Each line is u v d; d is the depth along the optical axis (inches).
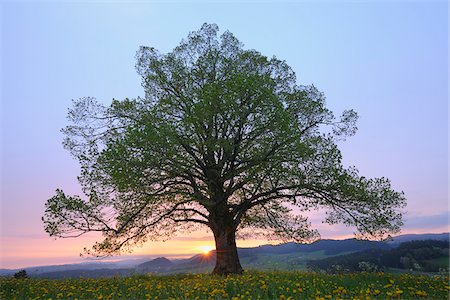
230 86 666.2
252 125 718.5
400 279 510.0
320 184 736.3
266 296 379.6
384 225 711.7
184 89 772.6
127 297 431.8
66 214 643.5
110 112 748.6
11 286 555.8
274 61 768.9
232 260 751.1
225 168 772.0
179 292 430.6
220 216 772.6
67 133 696.4
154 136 623.8
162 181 719.7
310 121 771.4
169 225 791.7
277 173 735.1
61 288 513.0
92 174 673.0
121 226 699.4
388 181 706.8
